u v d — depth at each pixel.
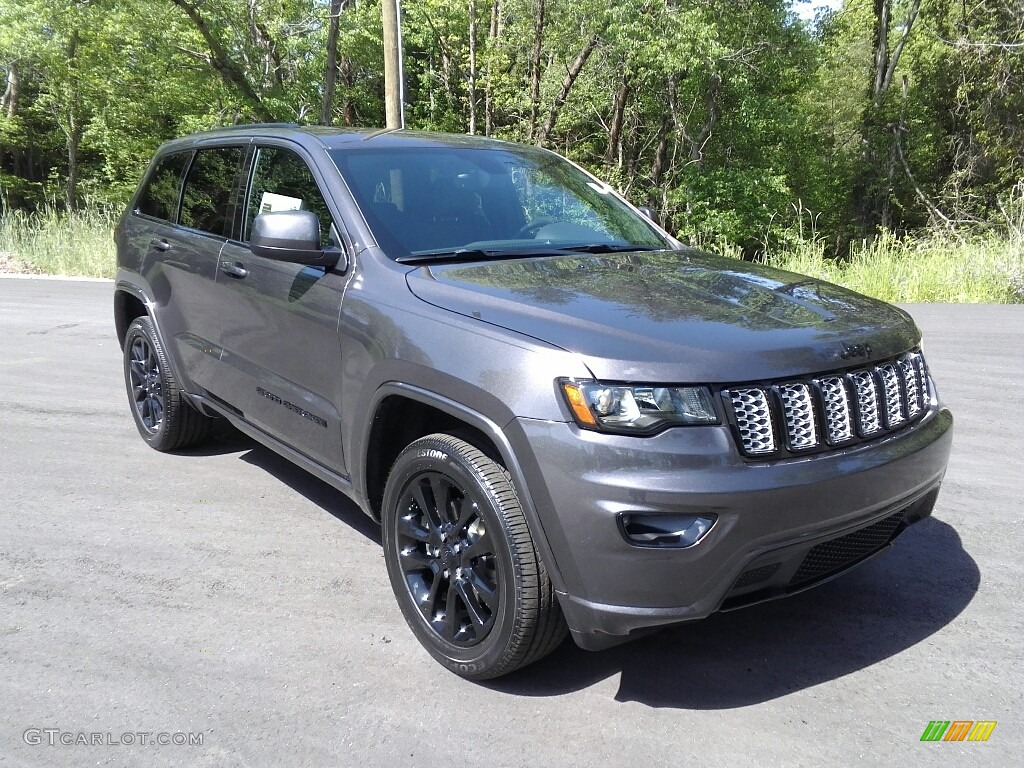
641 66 20.52
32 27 23.69
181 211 4.78
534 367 2.48
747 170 22.12
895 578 3.47
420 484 2.93
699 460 2.32
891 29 28.03
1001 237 12.80
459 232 3.54
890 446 2.68
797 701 2.68
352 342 3.17
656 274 3.21
